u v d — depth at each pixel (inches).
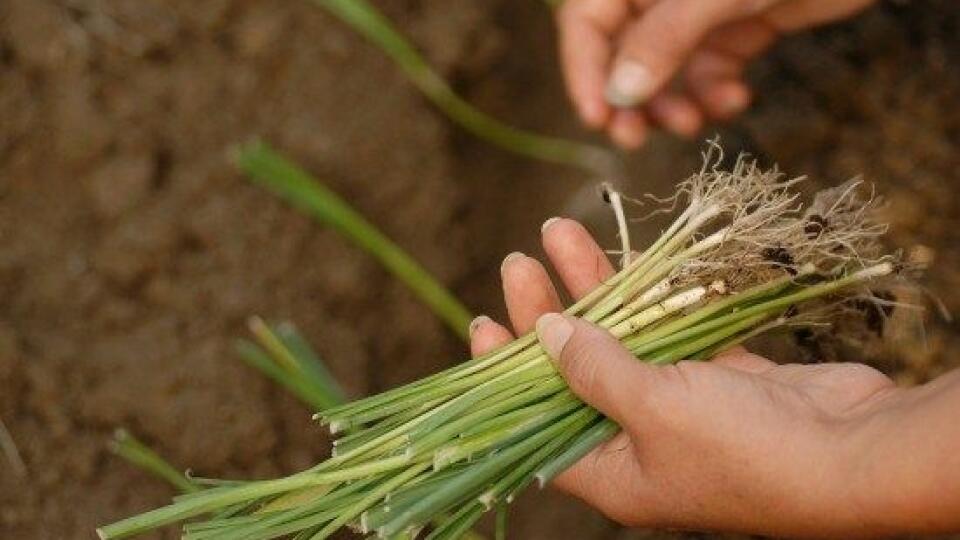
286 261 37.5
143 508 34.1
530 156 41.9
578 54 35.7
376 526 26.3
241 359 36.2
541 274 28.5
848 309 28.9
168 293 36.3
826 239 27.9
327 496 27.0
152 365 35.5
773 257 27.8
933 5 37.7
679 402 25.5
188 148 37.3
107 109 36.7
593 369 26.1
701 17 32.9
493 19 41.6
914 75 37.3
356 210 38.8
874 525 25.0
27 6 36.5
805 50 38.1
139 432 35.1
